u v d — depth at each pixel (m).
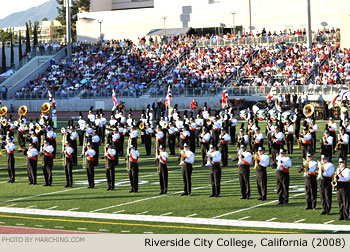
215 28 103.94
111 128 41.81
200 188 31.17
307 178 25.42
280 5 98.56
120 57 90.56
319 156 39.50
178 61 86.94
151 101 77.88
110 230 23.00
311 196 25.52
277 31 99.06
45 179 33.22
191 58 85.12
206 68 81.69
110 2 127.31
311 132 40.00
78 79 86.88
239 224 23.30
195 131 47.31
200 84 77.00
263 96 70.12
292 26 97.69
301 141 35.91
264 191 27.64
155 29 106.12
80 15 116.81
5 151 48.72
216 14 103.75
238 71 79.50
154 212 25.86
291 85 68.75
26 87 86.69
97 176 36.03
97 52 93.19
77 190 31.59
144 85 81.88
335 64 74.00
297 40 83.56
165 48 90.56
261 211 25.47
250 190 30.28
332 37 83.44
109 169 31.12
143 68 86.56
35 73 89.50
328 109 61.72
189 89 75.62
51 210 26.97
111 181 31.28
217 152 28.69
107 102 80.62
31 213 26.48
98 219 24.91
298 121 46.19
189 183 29.33
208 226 23.14
